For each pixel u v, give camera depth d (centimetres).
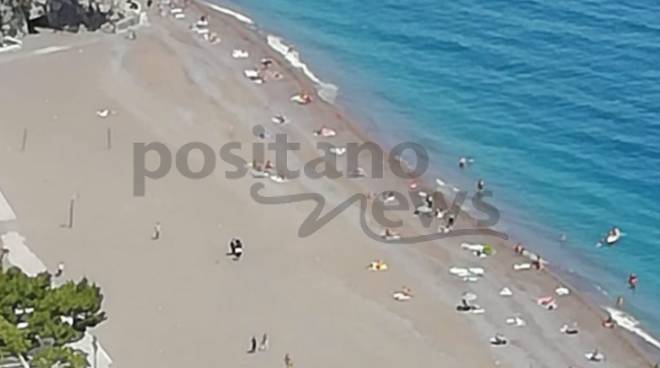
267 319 8294
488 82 12362
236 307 8394
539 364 8094
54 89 11506
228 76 12050
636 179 10594
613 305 8919
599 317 8719
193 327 8150
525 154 11012
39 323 6912
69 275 8588
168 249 9006
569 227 9881
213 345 7975
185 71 12062
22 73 11819
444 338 8262
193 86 11756
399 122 11456
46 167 10056
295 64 12506
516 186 10475
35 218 9275
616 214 10081
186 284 8612
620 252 9581
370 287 8756
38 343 6981
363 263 9044
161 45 12612
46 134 10619
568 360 8181
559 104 11919
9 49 12269
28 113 10994
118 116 11012
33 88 11512
